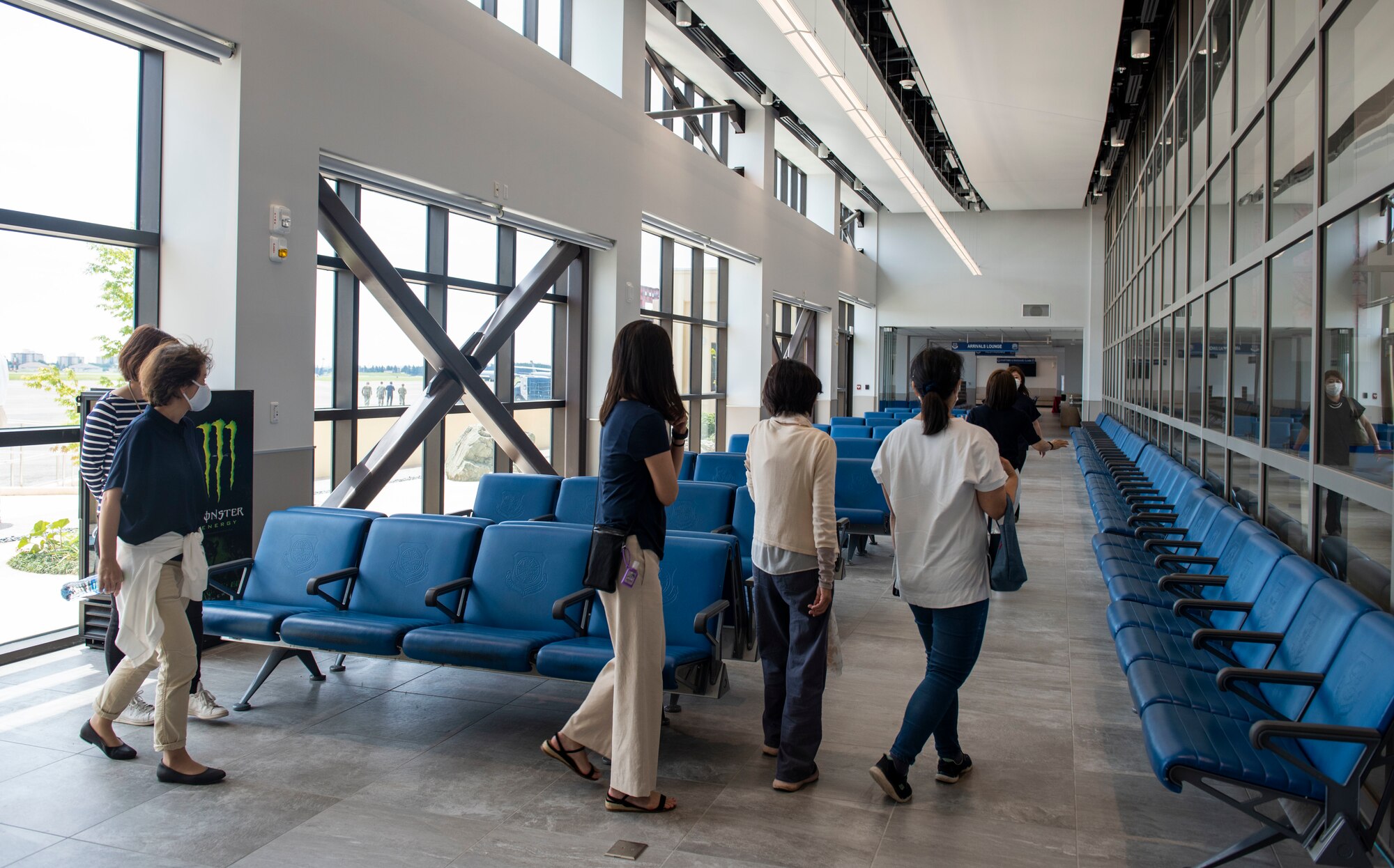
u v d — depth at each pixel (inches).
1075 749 136.1
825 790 120.6
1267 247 170.1
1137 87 446.0
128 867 98.7
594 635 143.9
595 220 360.2
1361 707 84.9
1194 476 224.5
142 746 132.2
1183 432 285.4
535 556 149.8
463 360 282.7
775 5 255.9
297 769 125.2
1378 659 85.8
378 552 159.0
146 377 119.7
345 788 119.3
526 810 113.4
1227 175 218.4
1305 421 144.9
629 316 391.5
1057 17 370.0
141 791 117.6
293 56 211.0
